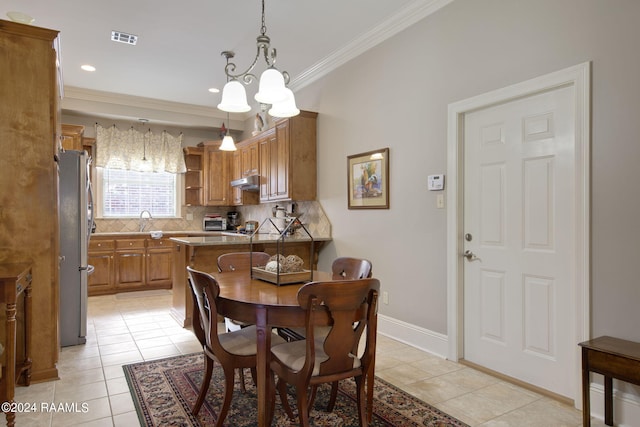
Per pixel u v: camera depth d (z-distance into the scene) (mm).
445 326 3070
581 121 2217
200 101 6062
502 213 2723
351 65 4090
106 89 5457
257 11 3277
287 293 2051
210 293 1929
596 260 2170
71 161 3355
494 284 2781
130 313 4453
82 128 5328
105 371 2779
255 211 6504
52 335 2656
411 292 3375
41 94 2621
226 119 6723
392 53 3562
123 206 6363
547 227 2463
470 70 2863
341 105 4250
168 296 5398
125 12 3301
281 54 4203
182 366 2871
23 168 2582
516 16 2566
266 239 4199
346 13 3332
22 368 2496
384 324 3658
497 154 2748
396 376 2715
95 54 4195
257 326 1860
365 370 1954
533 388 2504
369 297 1932
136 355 3109
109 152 6117
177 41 3867
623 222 2062
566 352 2361
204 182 6621
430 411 2230
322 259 4559
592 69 2182
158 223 6617
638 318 2016
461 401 2352
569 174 2340
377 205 3727
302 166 4613
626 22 2049
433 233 3160
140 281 5723
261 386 1863
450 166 3000
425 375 2732
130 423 2090
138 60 4363
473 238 2926
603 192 2139
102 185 6176
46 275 2641
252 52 4133
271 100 2369
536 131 2512
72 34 3711
